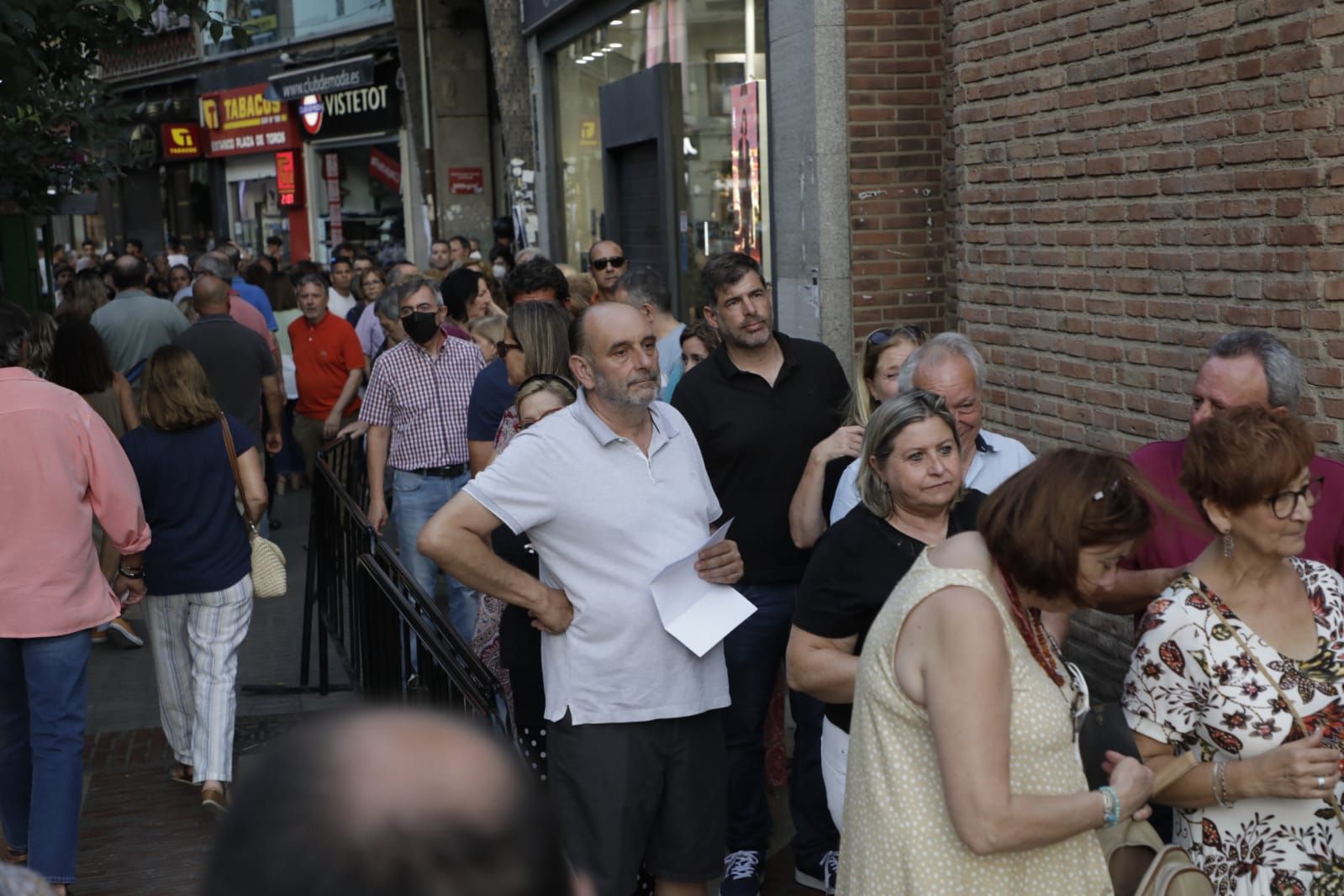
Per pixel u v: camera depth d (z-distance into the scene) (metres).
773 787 5.62
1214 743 2.89
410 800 0.89
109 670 7.64
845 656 3.47
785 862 4.98
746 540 4.71
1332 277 4.51
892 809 2.50
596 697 3.70
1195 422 3.71
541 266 7.06
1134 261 5.51
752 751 4.68
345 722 0.95
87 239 35.38
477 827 0.89
